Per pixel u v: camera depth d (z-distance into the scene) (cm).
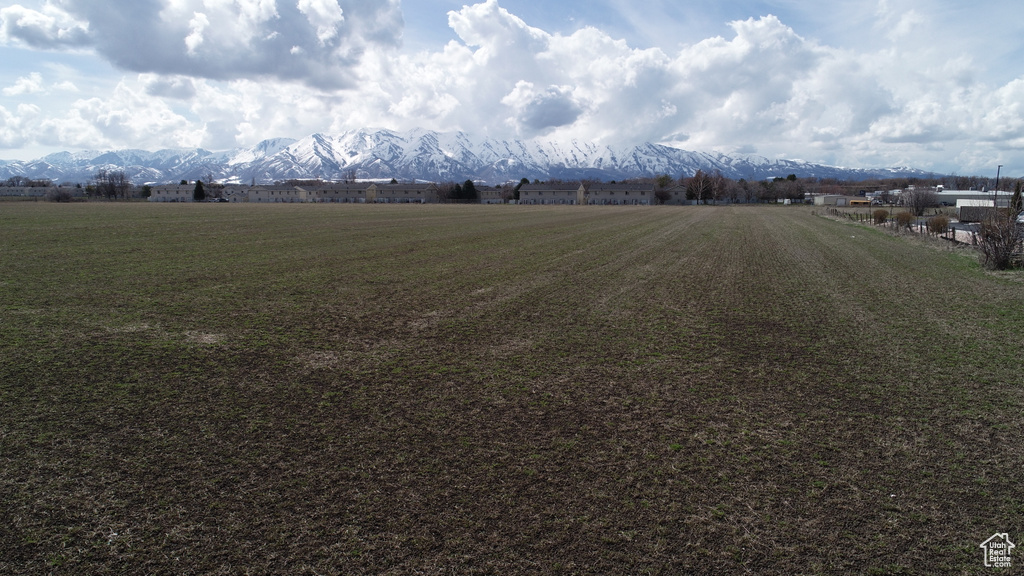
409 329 1025
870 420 625
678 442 567
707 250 2470
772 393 709
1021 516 441
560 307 1230
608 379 759
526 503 454
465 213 6188
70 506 444
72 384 712
